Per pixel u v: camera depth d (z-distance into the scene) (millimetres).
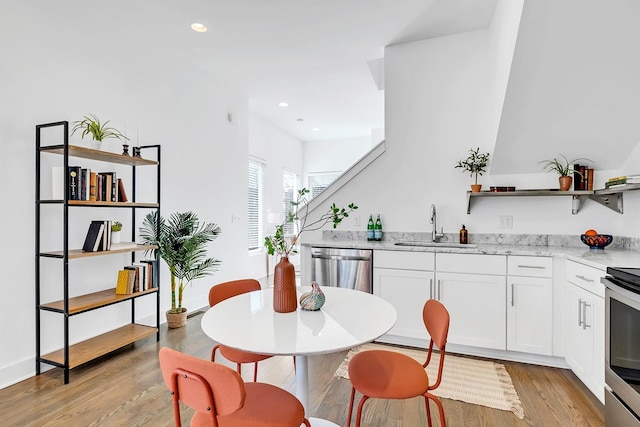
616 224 2777
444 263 2740
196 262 3697
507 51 2451
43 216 2455
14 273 2291
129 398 2094
